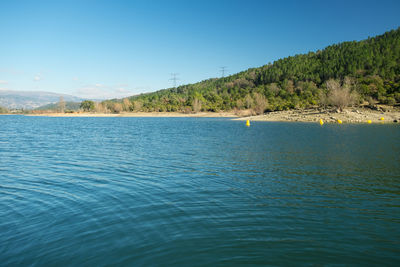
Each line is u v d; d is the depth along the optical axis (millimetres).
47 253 5984
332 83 77375
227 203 9109
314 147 22344
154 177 12672
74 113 162750
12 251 6066
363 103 73438
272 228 7188
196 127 51531
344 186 11062
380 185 11172
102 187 11062
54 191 10547
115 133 38469
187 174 13227
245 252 6016
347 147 22172
